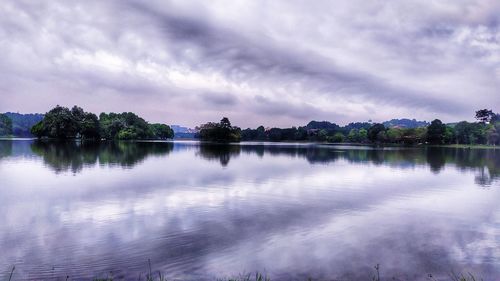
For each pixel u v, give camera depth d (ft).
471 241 49.44
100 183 96.43
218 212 64.85
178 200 75.41
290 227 55.21
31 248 44.39
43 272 37.22
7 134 643.86
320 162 182.50
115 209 66.18
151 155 210.79
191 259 40.98
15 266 38.73
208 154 239.09
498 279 36.76
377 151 321.32
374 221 60.23
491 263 41.19
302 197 81.51
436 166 167.12
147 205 69.97
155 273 36.94
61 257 41.32
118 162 158.40
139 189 87.86
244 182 103.81
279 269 38.45
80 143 374.43
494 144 540.11
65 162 154.10
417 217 63.87
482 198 83.71
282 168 148.15
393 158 219.82
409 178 120.26
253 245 46.16
